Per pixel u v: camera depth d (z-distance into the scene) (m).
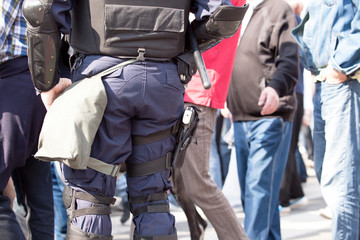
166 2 2.51
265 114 4.21
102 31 2.46
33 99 2.89
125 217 5.38
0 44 2.79
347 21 3.54
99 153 2.49
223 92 3.68
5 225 2.69
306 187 7.74
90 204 2.51
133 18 2.44
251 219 4.27
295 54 4.16
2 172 2.80
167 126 2.62
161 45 2.51
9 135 2.82
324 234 5.13
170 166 2.67
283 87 4.12
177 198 4.15
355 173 3.58
